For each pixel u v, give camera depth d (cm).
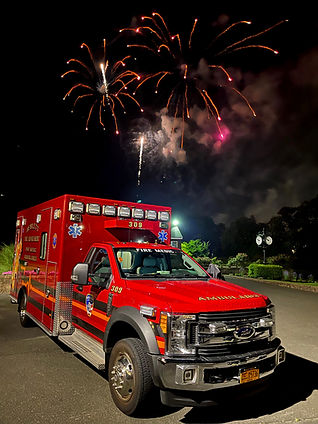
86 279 430
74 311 527
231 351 333
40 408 361
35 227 698
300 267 2230
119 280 422
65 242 544
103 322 427
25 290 728
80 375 456
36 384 424
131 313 362
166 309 328
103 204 589
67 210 552
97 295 454
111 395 390
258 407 379
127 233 611
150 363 327
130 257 507
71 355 539
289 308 994
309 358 550
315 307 1018
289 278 1905
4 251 1385
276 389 431
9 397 386
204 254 2177
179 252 532
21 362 504
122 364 361
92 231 573
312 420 350
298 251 2300
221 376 320
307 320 830
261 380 351
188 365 308
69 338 511
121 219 605
